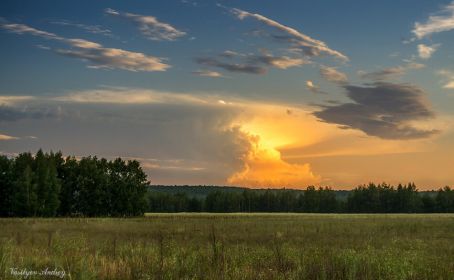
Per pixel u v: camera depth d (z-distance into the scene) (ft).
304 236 92.53
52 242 60.34
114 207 320.29
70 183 319.06
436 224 148.87
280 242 75.41
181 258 42.24
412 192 547.90
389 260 42.04
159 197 558.15
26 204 279.08
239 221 179.32
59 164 323.78
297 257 46.91
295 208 586.04
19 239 63.82
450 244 75.25
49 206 292.40
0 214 284.82
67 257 43.86
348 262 41.68
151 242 68.90
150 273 35.81
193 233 100.07
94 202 315.78
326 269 37.93
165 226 132.36
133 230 110.01
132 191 322.96
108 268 36.37
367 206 557.74
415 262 44.60
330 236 92.68
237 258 45.06
